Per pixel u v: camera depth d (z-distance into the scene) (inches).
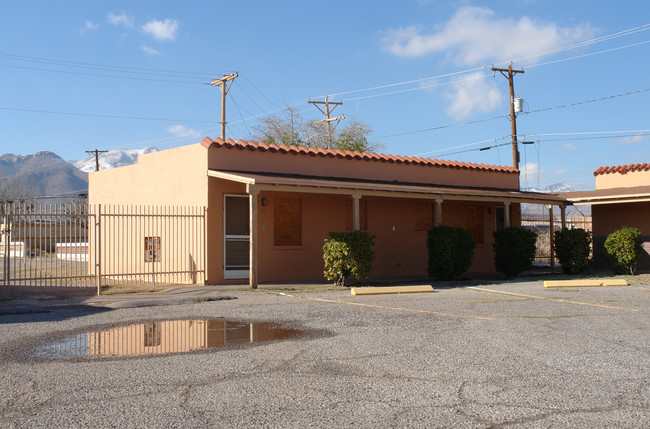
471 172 876.6
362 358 277.7
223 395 218.4
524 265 753.6
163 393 221.0
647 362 269.7
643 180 914.1
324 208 716.0
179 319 400.2
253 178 569.0
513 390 224.7
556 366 261.9
